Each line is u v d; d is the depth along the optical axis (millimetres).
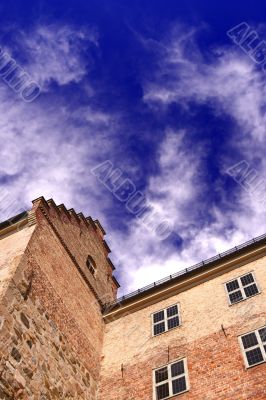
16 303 12820
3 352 11250
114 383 15469
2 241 16078
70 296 16766
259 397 12039
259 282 16469
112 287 22297
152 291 19047
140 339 17016
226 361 13781
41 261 15430
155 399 13898
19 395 11102
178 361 14859
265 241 18078
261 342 13836
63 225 19000
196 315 16578
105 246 23969
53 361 13453
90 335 17094
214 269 18156
